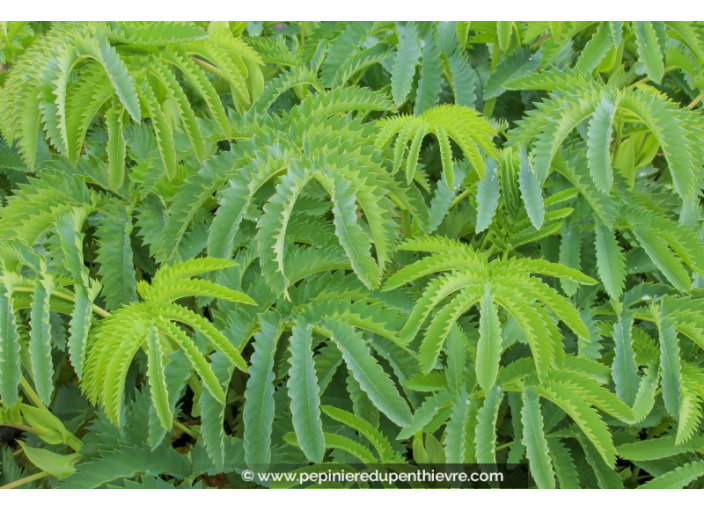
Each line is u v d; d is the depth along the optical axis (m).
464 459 1.28
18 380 1.24
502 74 1.51
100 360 1.25
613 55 1.49
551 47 1.49
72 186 1.39
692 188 1.33
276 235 1.26
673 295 1.36
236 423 1.47
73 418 1.47
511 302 1.25
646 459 1.33
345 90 1.42
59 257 1.35
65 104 1.33
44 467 1.37
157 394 1.23
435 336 1.26
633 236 1.41
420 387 1.32
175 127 1.43
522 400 1.30
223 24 1.49
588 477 1.38
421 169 1.41
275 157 1.31
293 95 1.58
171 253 1.34
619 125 1.45
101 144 1.49
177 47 1.38
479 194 1.35
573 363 1.32
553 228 1.35
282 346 1.40
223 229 1.29
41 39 1.37
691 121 1.34
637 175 1.54
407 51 1.49
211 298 1.35
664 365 1.32
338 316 1.30
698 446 1.32
